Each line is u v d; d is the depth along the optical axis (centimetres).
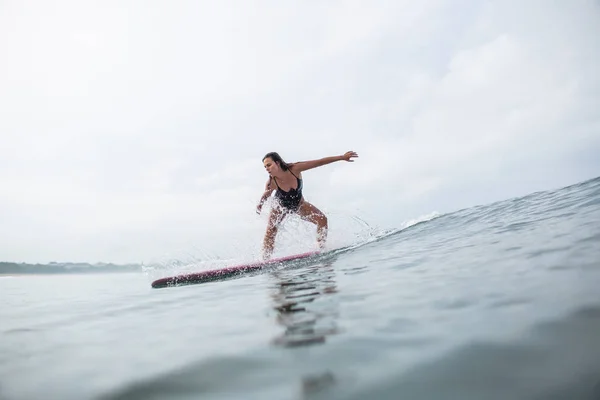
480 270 210
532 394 76
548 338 100
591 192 489
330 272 312
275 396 87
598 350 89
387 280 228
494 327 114
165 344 145
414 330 122
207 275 436
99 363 129
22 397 104
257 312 186
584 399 72
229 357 117
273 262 467
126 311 245
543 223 359
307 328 141
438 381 85
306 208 562
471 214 618
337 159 523
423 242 437
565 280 154
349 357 105
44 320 235
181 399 92
